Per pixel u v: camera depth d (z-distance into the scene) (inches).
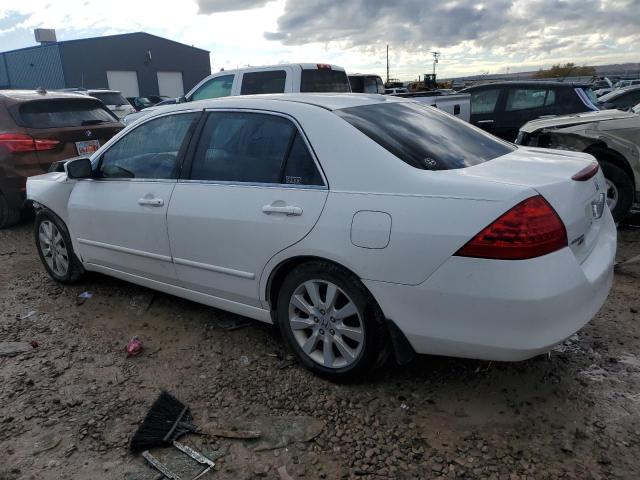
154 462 100.3
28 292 184.9
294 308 125.6
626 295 165.0
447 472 95.9
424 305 103.2
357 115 123.1
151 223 145.9
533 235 94.6
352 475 96.0
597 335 141.3
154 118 153.2
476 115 411.8
